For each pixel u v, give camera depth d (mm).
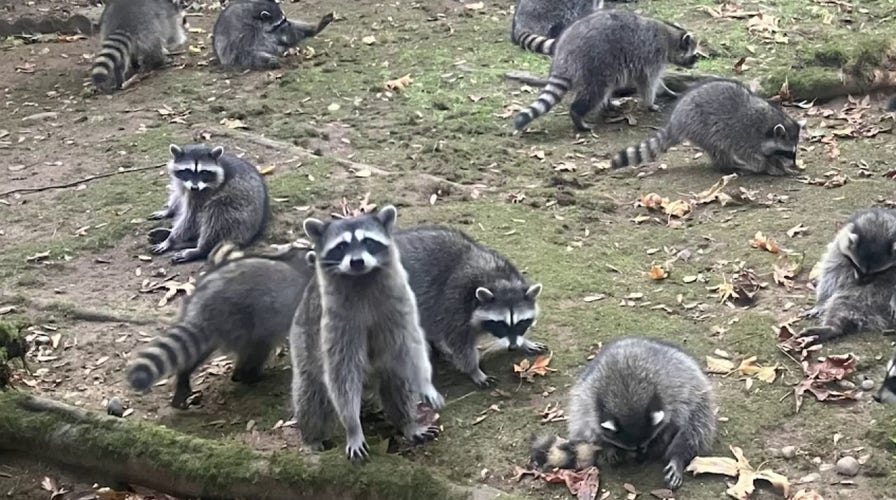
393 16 18219
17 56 17234
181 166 10102
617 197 11195
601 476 6559
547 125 13383
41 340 8641
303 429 6898
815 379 7457
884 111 12969
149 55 15922
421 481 6293
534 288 7887
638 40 13164
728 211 10695
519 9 16375
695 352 7977
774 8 17016
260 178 10523
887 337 7945
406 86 14648
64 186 11977
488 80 14812
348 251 6383
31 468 7023
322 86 14836
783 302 8727
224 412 7617
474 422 7266
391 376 6887
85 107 14633
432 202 11133
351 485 6355
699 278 9242
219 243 10023
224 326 7570
